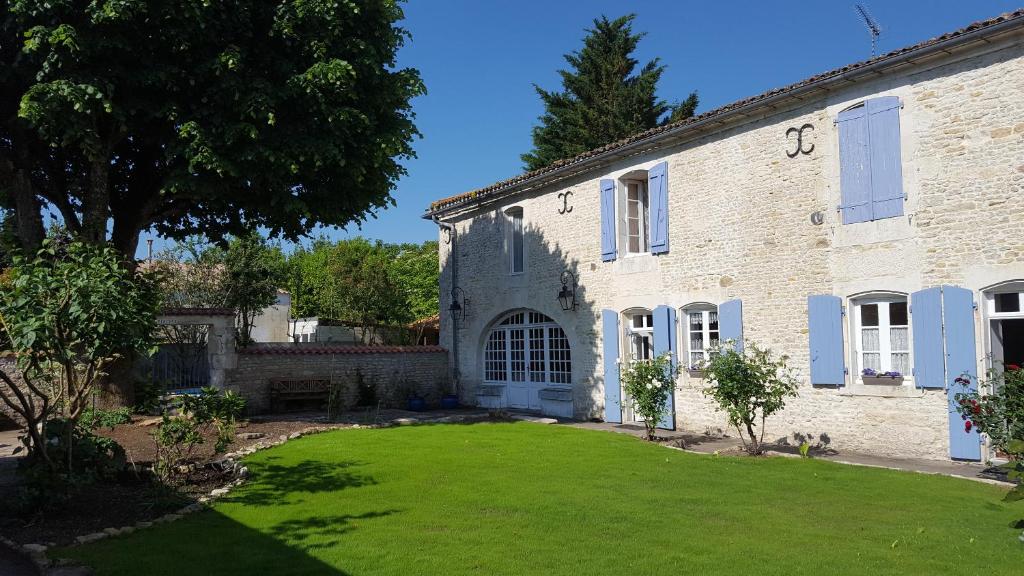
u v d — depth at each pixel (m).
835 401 10.32
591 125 28.00
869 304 10.10
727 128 11.97
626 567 5.02
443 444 10.99
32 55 10.04
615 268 14.23
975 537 5.72
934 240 9.23
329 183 12.66
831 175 10.42
